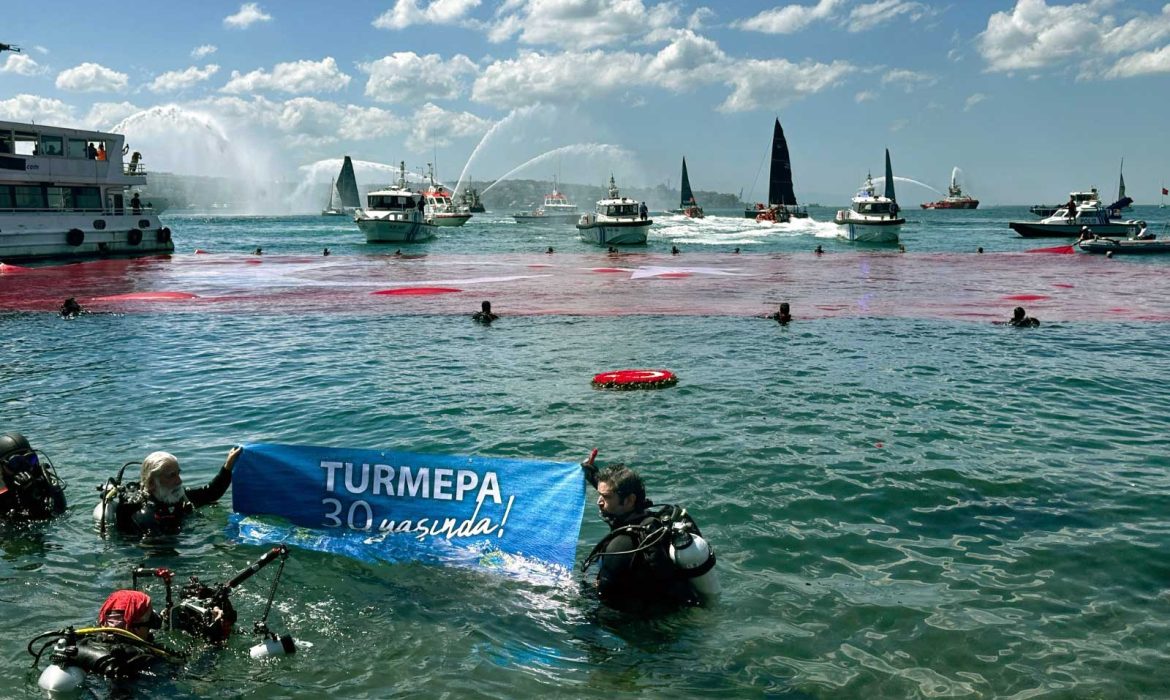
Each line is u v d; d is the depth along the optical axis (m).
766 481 7.49
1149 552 5.88
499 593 5.38
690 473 7.74
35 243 40.66
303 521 6.41
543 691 4.31
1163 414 9.91
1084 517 6.60
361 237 73.81
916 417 9.77
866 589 5.43
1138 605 5.14
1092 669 4.46
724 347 15.10
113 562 5.82
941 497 7.08
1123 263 39.47
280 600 5.28
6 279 31.95
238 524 6.39
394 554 5.89
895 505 6.90
